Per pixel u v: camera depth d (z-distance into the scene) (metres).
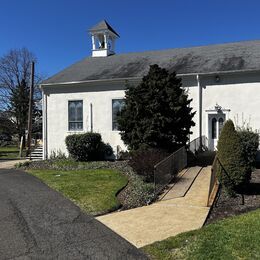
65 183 15.66
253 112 21.11
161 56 26.80
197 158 19.56
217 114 21.94
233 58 23.06
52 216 10.52
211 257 7.02
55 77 27.38
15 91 52.09
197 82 22.28
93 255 7.50
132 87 18.50
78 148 23.45
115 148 24.56
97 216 10.64
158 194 13.02
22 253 7.64
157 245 7.94
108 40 31.19
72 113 26.12
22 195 13.45
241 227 8.62
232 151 12.20
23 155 35.34
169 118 17.55
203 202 11.61
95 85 25.33
